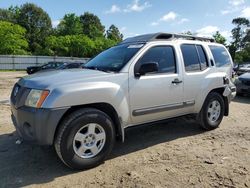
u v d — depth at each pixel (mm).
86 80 4199
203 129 6211
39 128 3850
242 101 10469
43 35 81250
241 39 88750
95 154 4258
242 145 5289
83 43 60469
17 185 3760
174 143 5387
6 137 5648
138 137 5730
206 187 3695
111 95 4328
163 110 5117
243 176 4000
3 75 28094
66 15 76062
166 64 5219
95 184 3783
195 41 5969
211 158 4637
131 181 3850
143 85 4754
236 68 22016
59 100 3875
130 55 4832
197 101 5734
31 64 44438
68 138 3980
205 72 5910
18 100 4121
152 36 5250
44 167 4293
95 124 4207
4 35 51531
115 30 97562
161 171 4152
